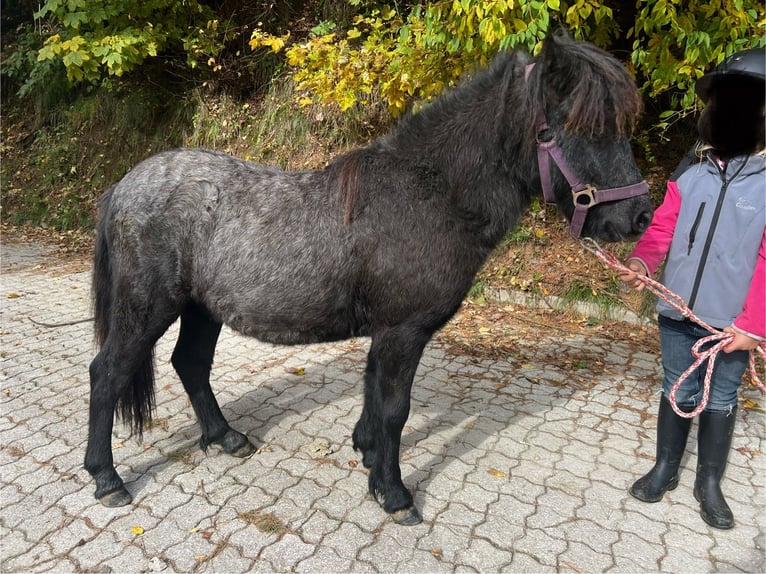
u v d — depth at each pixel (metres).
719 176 2.09
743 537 2.23
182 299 2.35
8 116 9.12
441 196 2.12
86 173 8.05
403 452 2.81
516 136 2.01
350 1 5.57
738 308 2.08
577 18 3.47
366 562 2.07
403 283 2.11
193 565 2.04
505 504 2.41
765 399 3.36
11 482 2.52
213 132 7.02
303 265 2.17
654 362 3.89
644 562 2.09
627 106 1.79
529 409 3.26
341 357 4.02
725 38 3.45
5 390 3.41
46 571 2.01
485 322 4.62
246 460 2.72
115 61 6.12
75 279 5.87
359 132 6.10
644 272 2.30
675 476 2.46
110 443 2.39
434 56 4.23
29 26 9.20
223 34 7.09
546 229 5.27
